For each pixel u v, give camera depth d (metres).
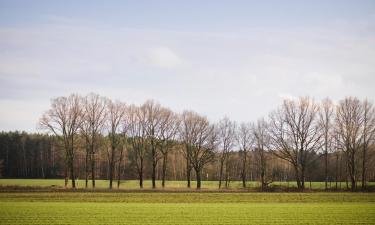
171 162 157.88
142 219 45.69
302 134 97.94
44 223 42.94
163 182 104.56
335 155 107.94
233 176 148.75
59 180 144.12
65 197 68.94
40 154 178.62
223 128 116.19
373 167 111.81
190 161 106.75
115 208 54.59
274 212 51.44
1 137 179.25
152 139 102.75
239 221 44.72
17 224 42.38
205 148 106.69
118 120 101.44
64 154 100.56
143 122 103.56
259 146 112.44
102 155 118.69
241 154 124.69
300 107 98.62
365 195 76.06
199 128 107.12
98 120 99.50
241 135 117.31
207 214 49.47
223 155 114.88
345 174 109.69
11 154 178.75
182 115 108.81
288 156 98.25
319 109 102.50
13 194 73.12
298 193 81.38
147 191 83.50
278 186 98.00
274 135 99.94
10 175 177.50
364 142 96.69
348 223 43.66
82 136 99.81
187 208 55.12
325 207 56.78
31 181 135.12
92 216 47.53
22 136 182.62
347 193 81.88
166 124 104.19
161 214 49.31
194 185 121.38
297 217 47.50
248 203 62.81
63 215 48.12
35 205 57.38
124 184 121.25
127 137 105.12
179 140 108.31
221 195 75.19
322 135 101.25
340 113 98.38
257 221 44.75
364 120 96.88
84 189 85.31
